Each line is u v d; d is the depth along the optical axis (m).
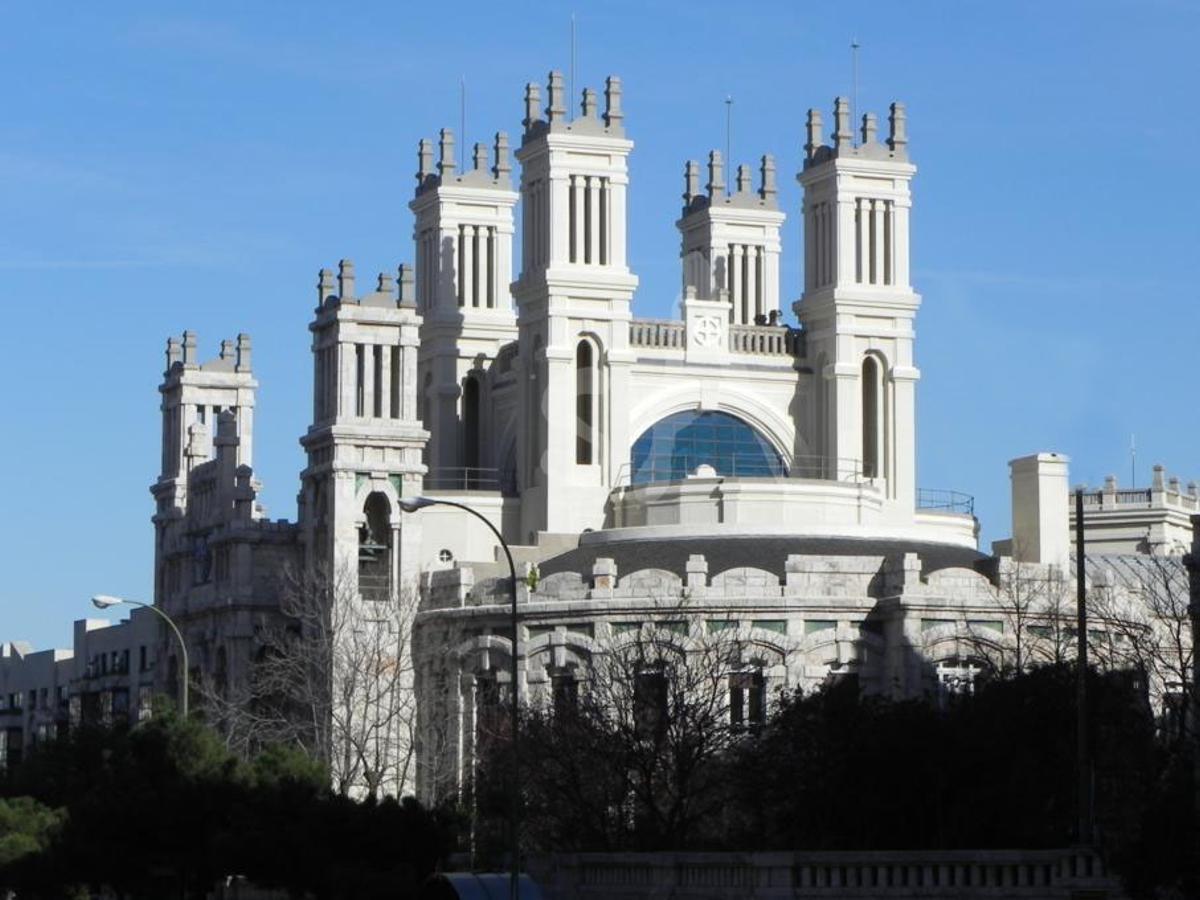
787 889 107.81
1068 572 185.50
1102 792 124.75
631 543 187.50
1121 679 139.75
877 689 176.50
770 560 182.12
